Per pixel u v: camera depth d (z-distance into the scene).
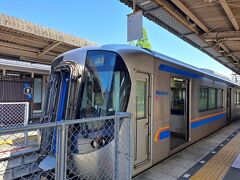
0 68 9.88
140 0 4.62
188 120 6.89
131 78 4.06
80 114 3.92
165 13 5.22
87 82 4.11
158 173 4.65
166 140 5.41
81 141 3.73
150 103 4.71
